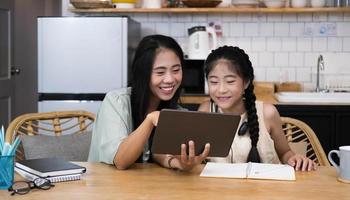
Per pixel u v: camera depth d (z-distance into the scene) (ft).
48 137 6.93
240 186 4.59
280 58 12.85
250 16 12.80
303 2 11.93
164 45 5.82
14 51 14.29
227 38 12.91
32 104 16.80
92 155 6.08
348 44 12.70
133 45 11.89
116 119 5.83
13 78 13.79
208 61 5.99
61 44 11.27
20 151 6.68
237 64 5.81
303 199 4.18
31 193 4.33
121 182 4.75
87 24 11.19
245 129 5.99
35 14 16.87
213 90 5.92
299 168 5.38
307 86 12.86
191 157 4.92
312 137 6.70
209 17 12.89
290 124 6.98
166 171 5.22
